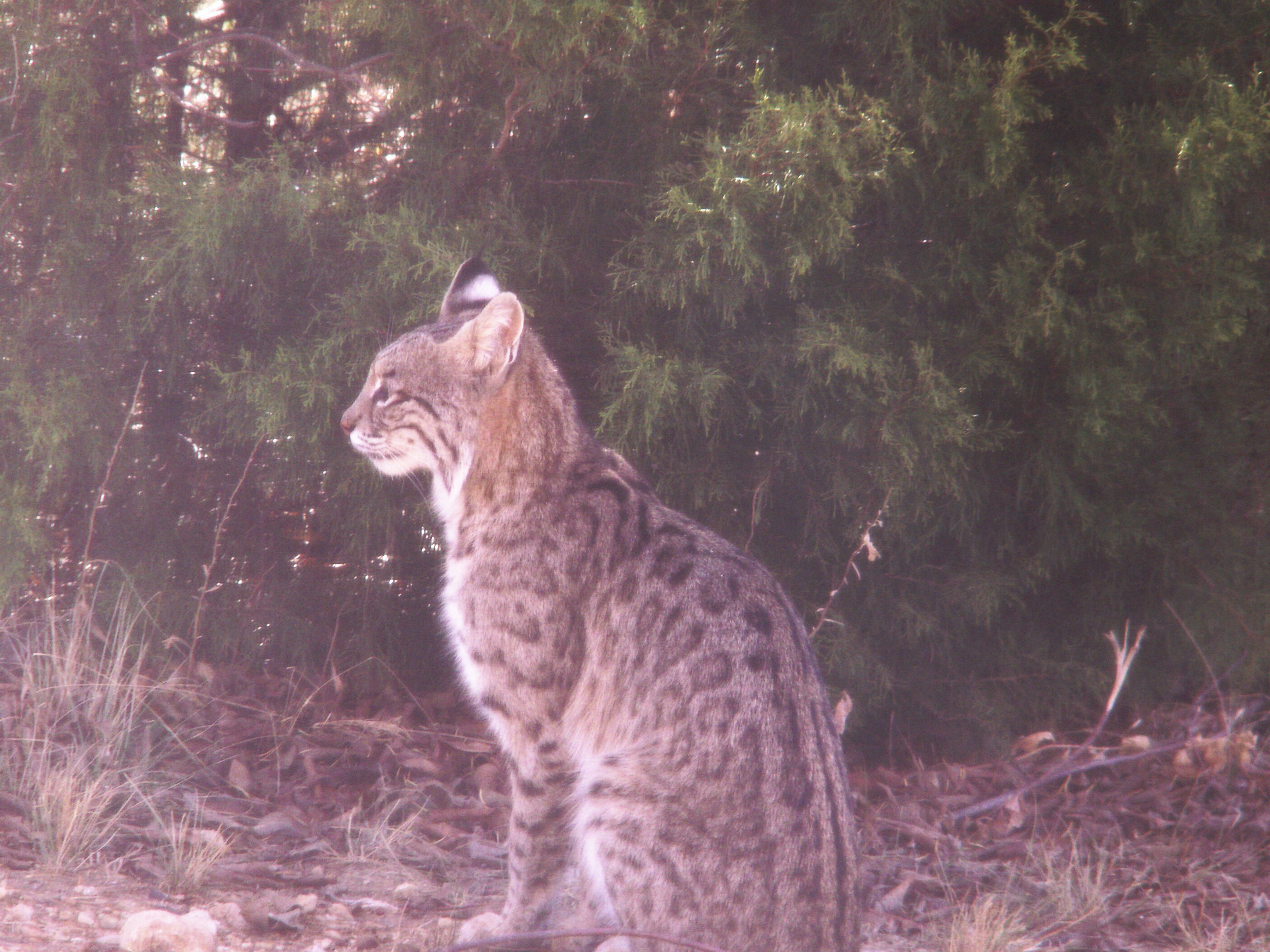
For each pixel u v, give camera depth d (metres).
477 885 8.53
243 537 12.88
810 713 6.76
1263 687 13.21
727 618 6.95
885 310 10.74
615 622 7.19
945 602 11.91
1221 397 12.21
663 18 10.27
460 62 10.54
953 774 11.34
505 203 11.01
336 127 12.63
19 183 11.34
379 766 10.43
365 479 11.48
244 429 11.59
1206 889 9.23
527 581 7.49
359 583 12.77
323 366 10.76
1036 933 8.42
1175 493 12.02
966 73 10.13
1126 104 11.16
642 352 10.49
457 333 7.98
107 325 11.81
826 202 9.89
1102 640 12.70
